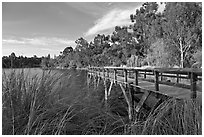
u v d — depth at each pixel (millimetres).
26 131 2094
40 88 2568
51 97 2660
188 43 19172
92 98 3268
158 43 20469
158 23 23344
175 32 19703
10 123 2098
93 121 2701
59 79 2875
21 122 2217
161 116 2490
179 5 19719
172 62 19406
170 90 5172
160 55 19344
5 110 2170
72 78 3289
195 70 3428
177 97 3625
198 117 2182
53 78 2822
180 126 2320
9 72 2547
